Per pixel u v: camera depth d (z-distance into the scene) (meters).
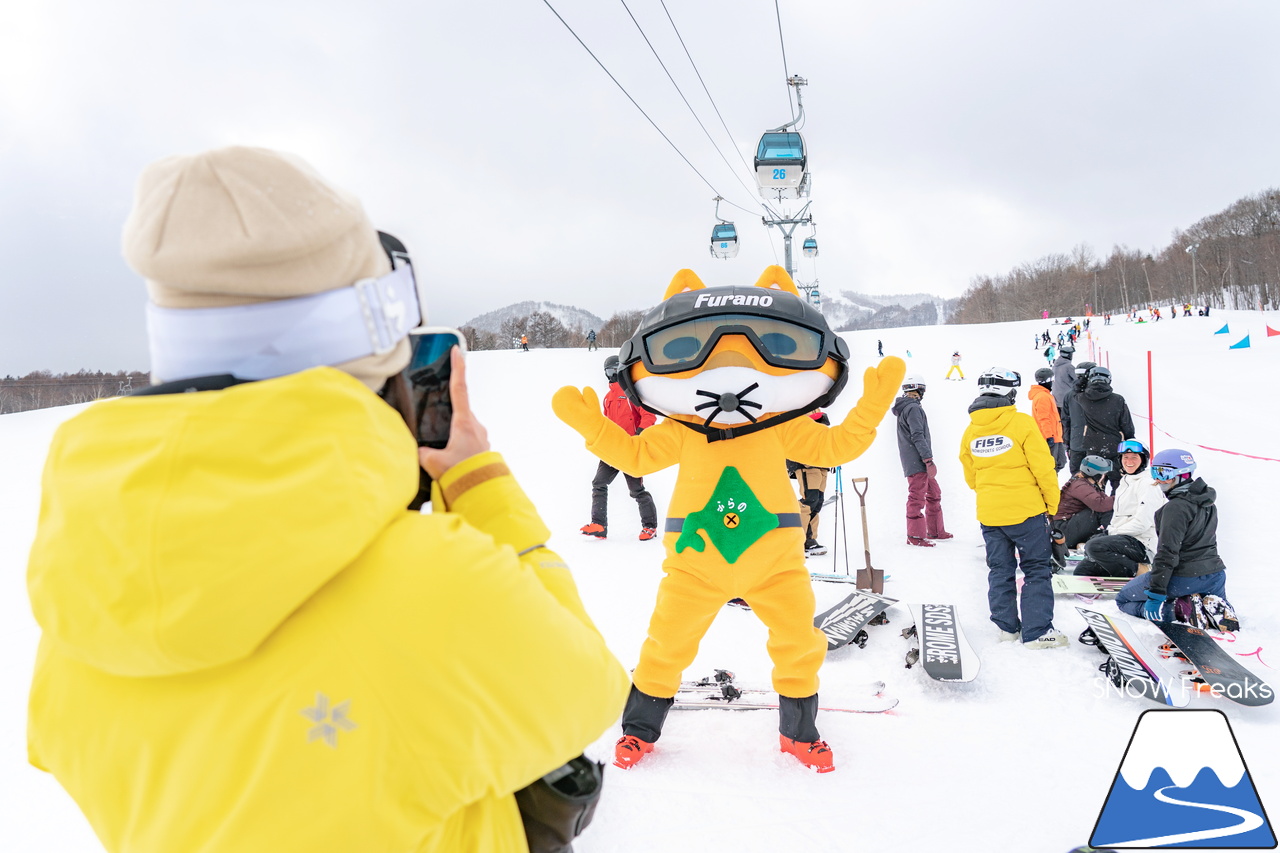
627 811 2.92
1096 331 42.53
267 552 0.60
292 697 0.66
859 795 2.99
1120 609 5.01
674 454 3.40
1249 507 7.65
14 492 9.17
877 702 3.74
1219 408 14.87
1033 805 2.89
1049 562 4.50
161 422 0.63
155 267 0.65
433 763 0.69
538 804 0.92
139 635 0.60
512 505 0.91
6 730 3.53
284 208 0.66
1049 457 4.43
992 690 3.91
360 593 0.67
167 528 0.59
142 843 0.72
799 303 3.14
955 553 6.79
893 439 14.11
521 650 0.73
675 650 3.25
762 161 19.08
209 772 0.67
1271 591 5.16
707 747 3.38
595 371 24.06
